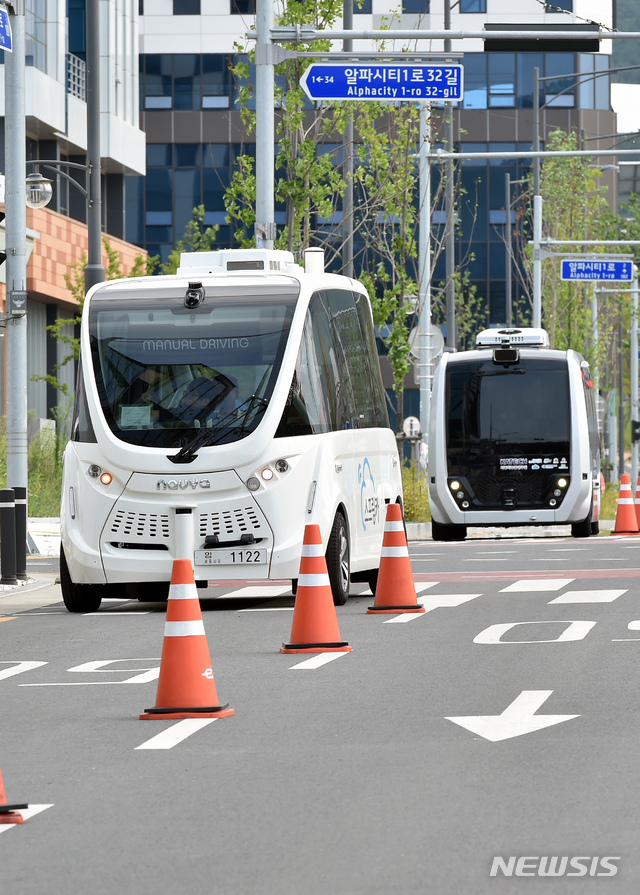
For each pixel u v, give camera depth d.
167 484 37.75
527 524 72.25
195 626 23.75
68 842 16.30
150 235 170.00
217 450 37.75
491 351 71.75
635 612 36.31
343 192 87.81
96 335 39.50
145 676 27.83
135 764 20.12
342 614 37.31
